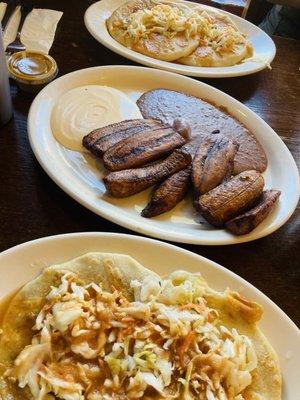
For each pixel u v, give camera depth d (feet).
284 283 0.99
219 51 1.49
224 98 1.36
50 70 1.28
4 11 1.43
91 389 0.72
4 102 1.11
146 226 0.98
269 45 1.60
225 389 0.75
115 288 0.83
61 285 0.80
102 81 1.32
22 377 0.70
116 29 1.47
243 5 1.97
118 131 1.16
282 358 0.81
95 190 1.07
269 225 1.04
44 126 1.14
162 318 0.78
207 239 0.98
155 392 0.73
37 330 0.76
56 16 1.50
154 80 1.37
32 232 0.97
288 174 1.19
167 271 0.88
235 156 1.22
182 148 1.17
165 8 1.54
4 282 0.80
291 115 1.44
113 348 0.75
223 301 0.84
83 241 0.86
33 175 1.07
